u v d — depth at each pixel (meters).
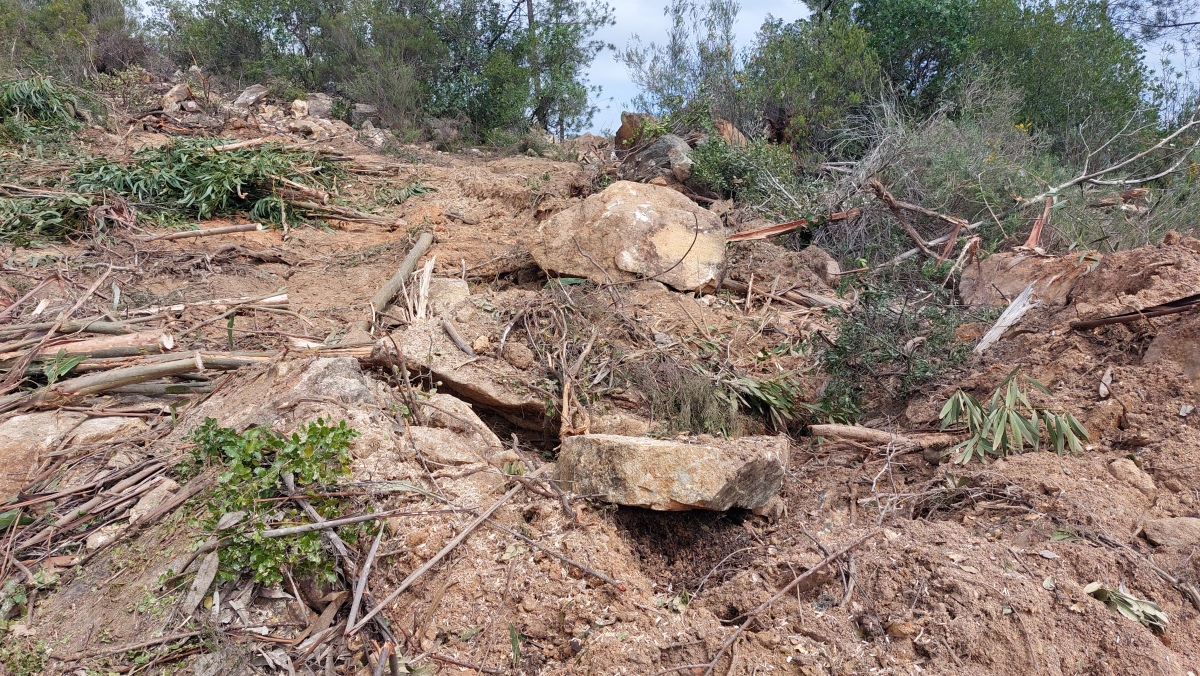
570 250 6.56
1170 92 13.15
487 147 16.97
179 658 2.74
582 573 3.05
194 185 9.27
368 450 3.48
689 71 13.65
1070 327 4.76
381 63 17.22
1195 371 4.07
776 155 10.17
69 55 15.18
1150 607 2.92
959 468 3.92
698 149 10.37
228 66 18.28
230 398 4.10
